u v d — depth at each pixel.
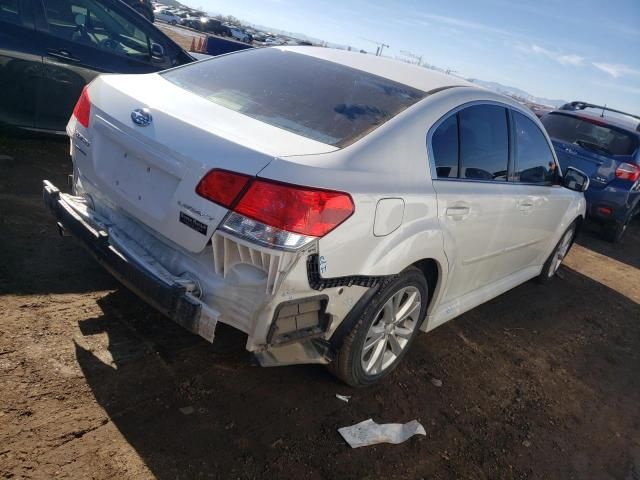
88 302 3.07
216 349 2.98
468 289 3.76
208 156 2.18
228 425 2.47
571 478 2.85
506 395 3.45
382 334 2.91
